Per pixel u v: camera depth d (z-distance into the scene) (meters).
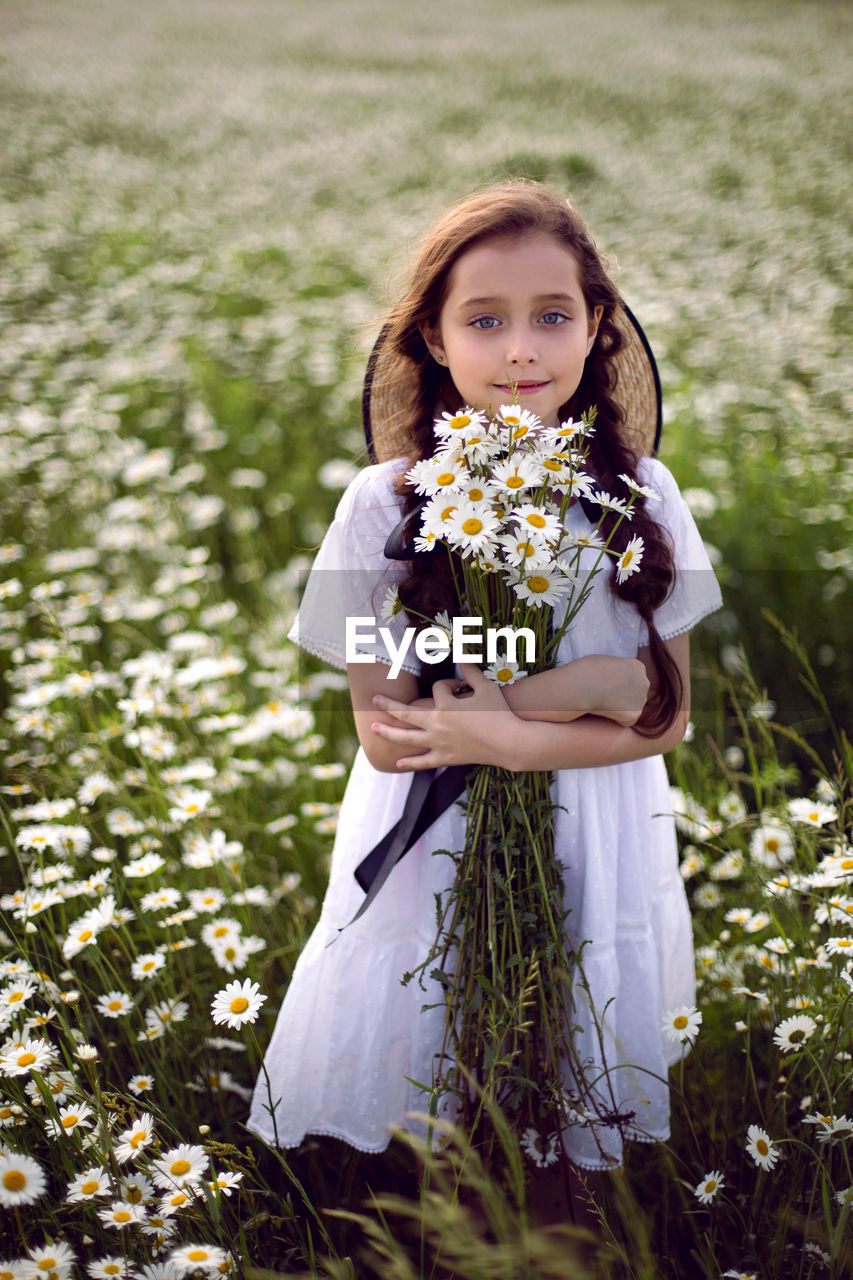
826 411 4.02
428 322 1.37
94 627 2.94
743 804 2.01
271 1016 1.76
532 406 1.29
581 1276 1.03
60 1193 1.36
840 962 1.53
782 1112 1.42
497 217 1.24
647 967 1.43
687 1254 1.49
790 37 15.48
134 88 13.27
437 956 1.37
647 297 5.68
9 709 2.44
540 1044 1.34
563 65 14.70
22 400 4.54
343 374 4.84
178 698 2.52
